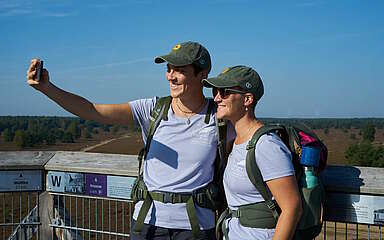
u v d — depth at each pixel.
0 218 9.81
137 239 3.13
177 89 3.09
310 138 2.79
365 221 3.21
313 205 2.73
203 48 3.12
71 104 3.17
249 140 2.72
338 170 3.39
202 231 3.08
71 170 4.16
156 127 3.20
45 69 3.06
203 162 3.08
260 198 2.67
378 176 3.26
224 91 2.78
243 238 2.69
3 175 4.25
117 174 3.98
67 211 4.48
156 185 3.11
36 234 4.47
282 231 2.49
